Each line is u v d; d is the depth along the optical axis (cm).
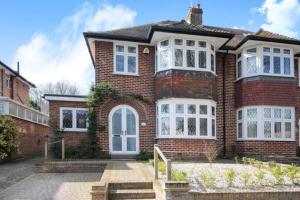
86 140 1681
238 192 908
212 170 1184
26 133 2036
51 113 1725
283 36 1792
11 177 1273
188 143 1611
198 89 1644
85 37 1661
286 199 933
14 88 2842
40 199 930
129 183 979
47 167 1403
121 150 1675
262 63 1717
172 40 1638
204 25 2070
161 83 1656
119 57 1727
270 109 1709
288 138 1720
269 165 1212
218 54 1852
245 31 2153
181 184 871
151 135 1709
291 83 1748
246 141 1719
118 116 1694
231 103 1839
